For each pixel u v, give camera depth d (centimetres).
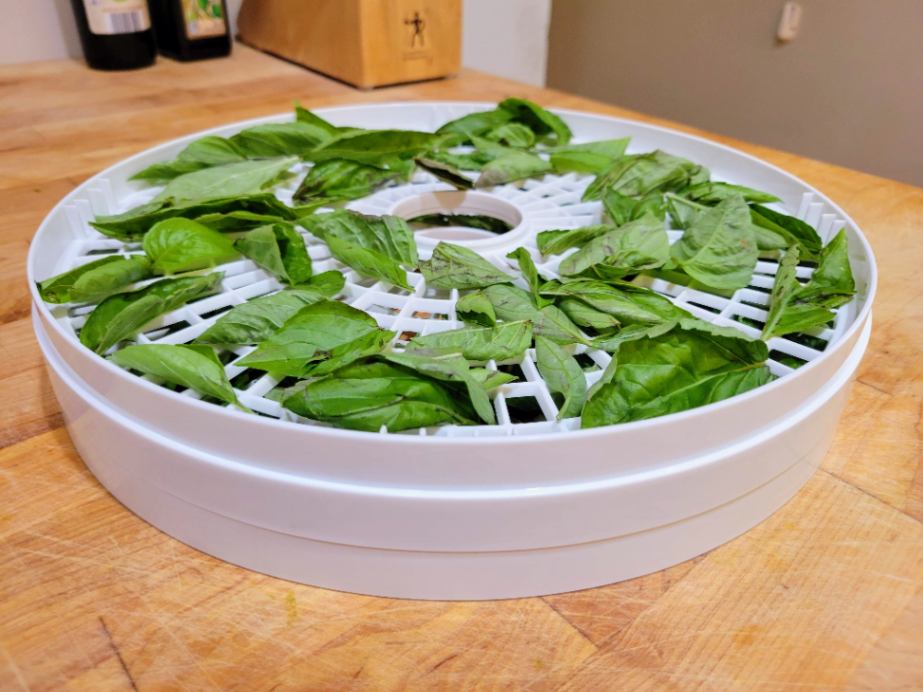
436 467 25
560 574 28
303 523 27
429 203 49
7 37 92
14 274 50
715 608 28
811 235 42
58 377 32
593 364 35
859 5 101
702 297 38
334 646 26
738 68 117
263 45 103
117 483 32
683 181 49
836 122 110
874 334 46
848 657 26
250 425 26
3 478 34
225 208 42
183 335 33
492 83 94
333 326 32
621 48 131
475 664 26
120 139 71
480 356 31
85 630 27
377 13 85
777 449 30
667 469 27
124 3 88
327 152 48
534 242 43
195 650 26
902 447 37
